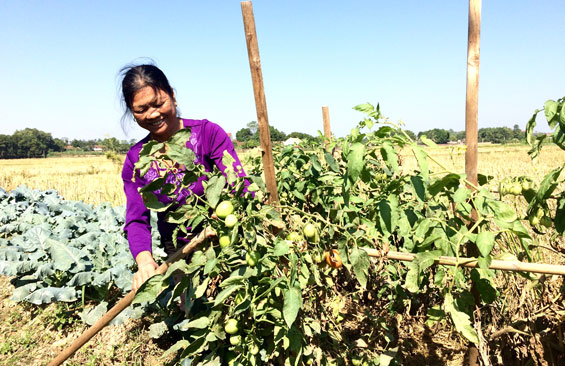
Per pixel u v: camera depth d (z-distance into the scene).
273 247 2.00
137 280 2.22
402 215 2.28
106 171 39.22
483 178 2.36
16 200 9.87
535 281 2.28
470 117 2.13
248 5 2.01
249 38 2.04
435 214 2.46
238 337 2.11
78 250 4.89
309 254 1.99
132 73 2.24
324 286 2.60
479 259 1.72
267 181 2.26
